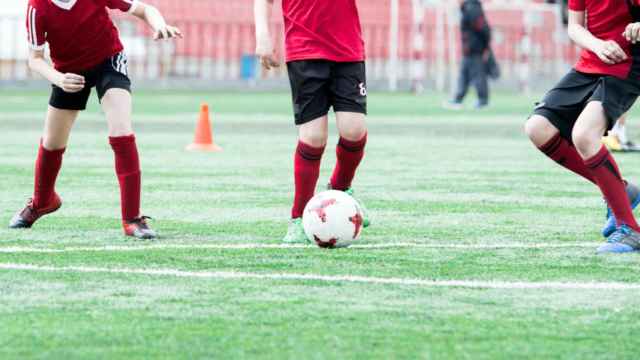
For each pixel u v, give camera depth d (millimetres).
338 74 19922
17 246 18875
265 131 49312
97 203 25109
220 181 29906
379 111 68000
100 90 20047
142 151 38875
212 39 112000
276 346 12109
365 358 11664
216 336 12531
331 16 19672
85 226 21500
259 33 20016
